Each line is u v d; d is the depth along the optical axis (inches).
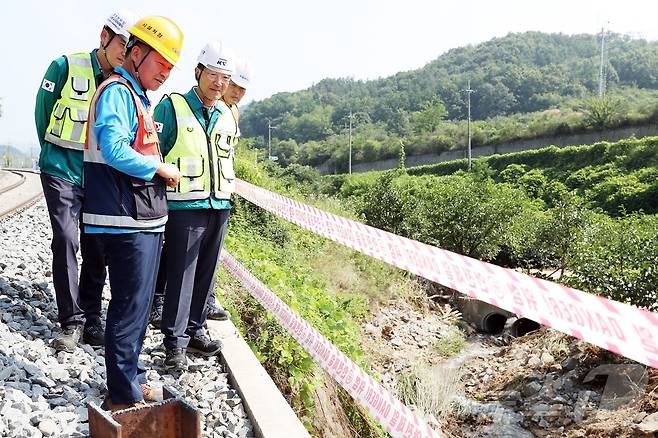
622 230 380.8
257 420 135.0
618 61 4837.6
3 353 148.5
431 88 5187.0
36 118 167.5
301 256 441.4
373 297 481.1
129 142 117.3
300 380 208.4
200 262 171.0
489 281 85.9
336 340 275.0
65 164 164.4
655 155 1371.8
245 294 258.5
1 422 114.8
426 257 103.3
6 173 1622.8
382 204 740.0
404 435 124.7
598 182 1416.1
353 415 236.7
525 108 4534.9
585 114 2156.7
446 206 706.8
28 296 201.6
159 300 191.9
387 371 369.4
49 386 138.1
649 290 318.7
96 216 117.9
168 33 120.0
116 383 122.0
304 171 1583.4
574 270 379.9
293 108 5698.8
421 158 2672.2
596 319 67.4
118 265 119.6
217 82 160.7
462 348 456.8
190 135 159.9
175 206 156.8
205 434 130.8
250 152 619.5
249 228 409.4
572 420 288.4
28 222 438.3
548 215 772.0
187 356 172.9
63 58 166.7
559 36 6456.7
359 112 5044.3
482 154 2397.9
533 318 77.2
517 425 301.4
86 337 169.9
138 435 107.7
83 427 122.3
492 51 6003.9
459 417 318.7
